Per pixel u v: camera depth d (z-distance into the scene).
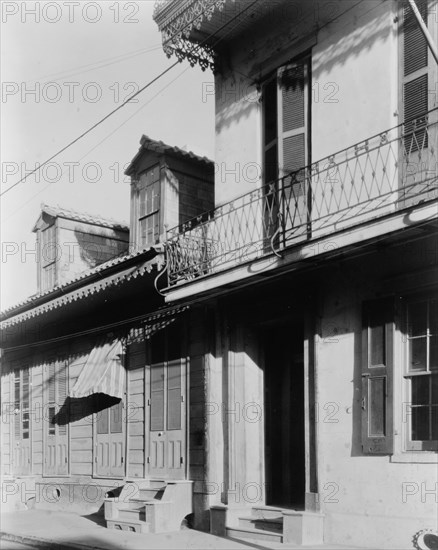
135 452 14.34
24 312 17.28
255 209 11.84
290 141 11.36
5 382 20.41
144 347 14.43
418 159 9.28
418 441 9.06
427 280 9.02
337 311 10.21
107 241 19.56
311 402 10.34
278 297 11.21
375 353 9.45
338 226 10.16
